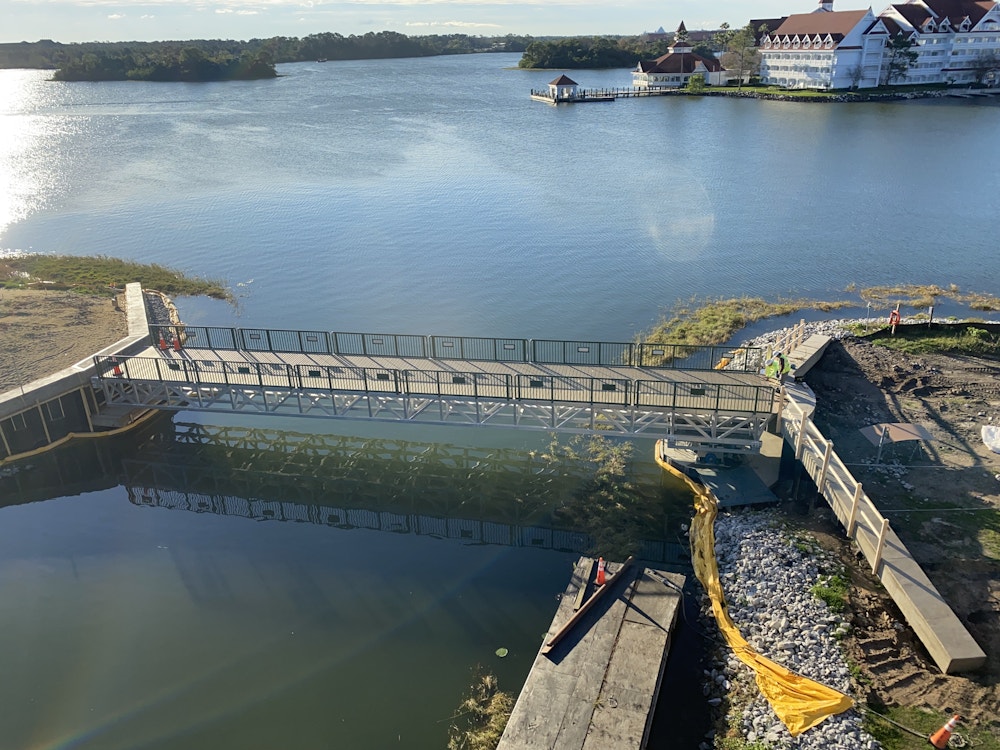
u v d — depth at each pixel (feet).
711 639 63.57
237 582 76.18
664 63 563.89
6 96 637.71
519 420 90.63
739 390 89.15
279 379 96.53
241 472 97.91
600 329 136.77
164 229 213.46
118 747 57.57
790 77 525.34
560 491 89.61
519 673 62.75
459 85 649.61
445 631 67.92
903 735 51.67
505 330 137.80
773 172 272.10
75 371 101.91
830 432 93.40
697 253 179.63
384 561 79.00
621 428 87.97
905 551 66.64
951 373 107.65
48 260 179.42
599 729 53.62
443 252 186.91
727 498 81.51
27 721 60.13
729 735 54.13
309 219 219.82
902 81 508.12
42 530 86.43
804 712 53.42
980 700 53.88
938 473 83.82
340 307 152.46
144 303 139.74
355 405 96.63
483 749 55.26
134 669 64.95
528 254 183.52
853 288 152.56
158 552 81.87
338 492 92.84
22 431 98.32
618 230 201.57
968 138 328.29
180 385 97.86
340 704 60.49
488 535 82.84
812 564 69.41
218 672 64.28
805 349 108.06
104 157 329.93
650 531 80.33
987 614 62.54
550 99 503.20
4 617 71.87
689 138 353.72
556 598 71.82
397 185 263.08
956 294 146.82
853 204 221.46
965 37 503.61
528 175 276.41
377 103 520.83
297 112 477.36
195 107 518.78
